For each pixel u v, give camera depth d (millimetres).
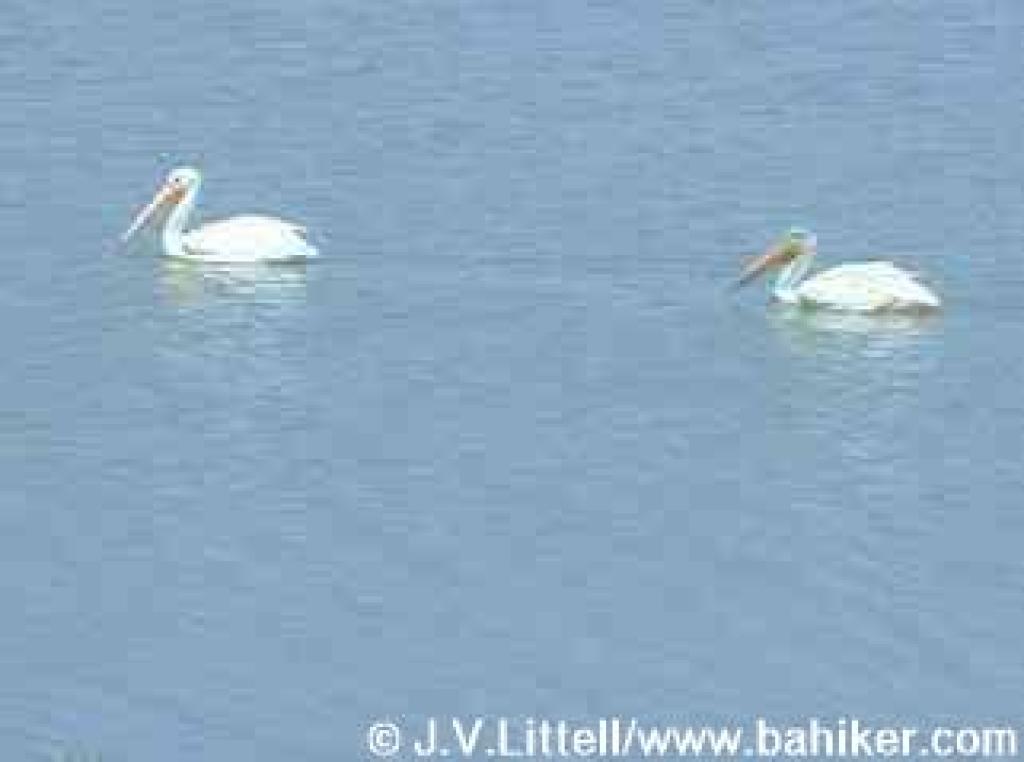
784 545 43719
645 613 41844
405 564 43094
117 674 40344
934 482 45719
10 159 58000
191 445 46594
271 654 40812
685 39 65062
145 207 55562
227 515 44500
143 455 46250
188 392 48250
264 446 46562
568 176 57344
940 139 59625
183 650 40906
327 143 59125
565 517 44469
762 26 65812
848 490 45469
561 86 62281
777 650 40906
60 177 57125
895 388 48688
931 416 47781
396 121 60250
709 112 60969
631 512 44656
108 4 66750
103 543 43750
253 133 59625
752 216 55469
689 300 51844
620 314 51250
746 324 50875
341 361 49375
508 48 64438
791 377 48938
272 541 43750
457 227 54781
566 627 41469
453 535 43906
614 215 55375
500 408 47844
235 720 39219
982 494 45312
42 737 38844
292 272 52781
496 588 42438
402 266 53031
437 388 48469
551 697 39875
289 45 64438
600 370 49125
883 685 40125
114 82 62156
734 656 40781
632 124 60219
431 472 45781
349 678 40250
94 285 52094
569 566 43062
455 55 64000
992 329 50750
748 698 39875
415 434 46969
